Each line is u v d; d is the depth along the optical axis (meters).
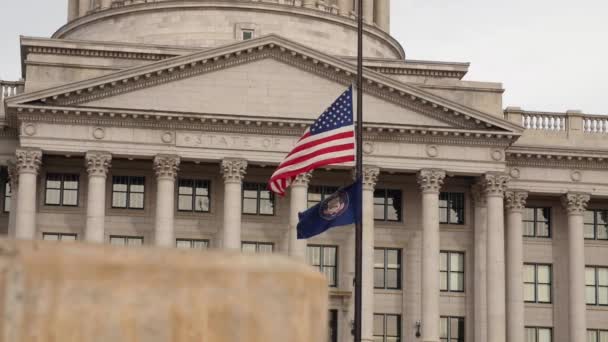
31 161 123.81
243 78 128.12
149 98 126.38
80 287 9.72
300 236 79.44
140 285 9.85
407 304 134.38
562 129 141.75
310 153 79.81
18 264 9.62
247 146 127.44
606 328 142.62
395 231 135.75
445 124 130.12
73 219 130.12
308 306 10.29
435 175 129.50
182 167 132.50
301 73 129.00
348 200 75.25
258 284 10.14
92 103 125.50
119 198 131.38
